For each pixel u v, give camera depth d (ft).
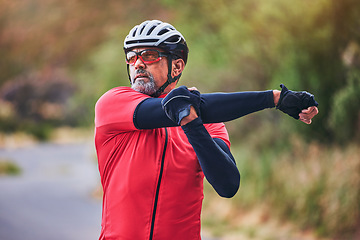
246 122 61.46
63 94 256.32
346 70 48.39
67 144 200.64
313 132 49.26
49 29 342.64
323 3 46.62
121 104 9.45
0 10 375.86
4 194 79.66
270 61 60.44
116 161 9.75
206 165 8.86
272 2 50.16
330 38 47.88
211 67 71.26
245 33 60.13
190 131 8.55
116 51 98.07
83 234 48.16
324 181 42.70
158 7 177.78
